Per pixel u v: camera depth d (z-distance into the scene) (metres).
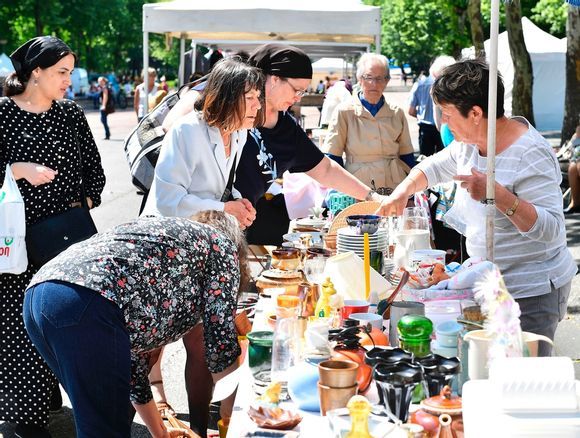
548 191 3.04
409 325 2.43
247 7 10.41
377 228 3.89
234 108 3.52
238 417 2.35
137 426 4.45
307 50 17.14
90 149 4.32
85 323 2.58
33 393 4.02
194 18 10.52
